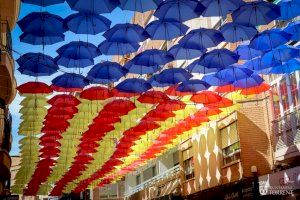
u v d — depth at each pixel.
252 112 17.53
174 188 27.16
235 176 18.02
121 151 20.88
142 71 11.96
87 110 16.45
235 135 18.64
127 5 9.16
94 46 10.95
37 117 16.72
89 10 9.09
